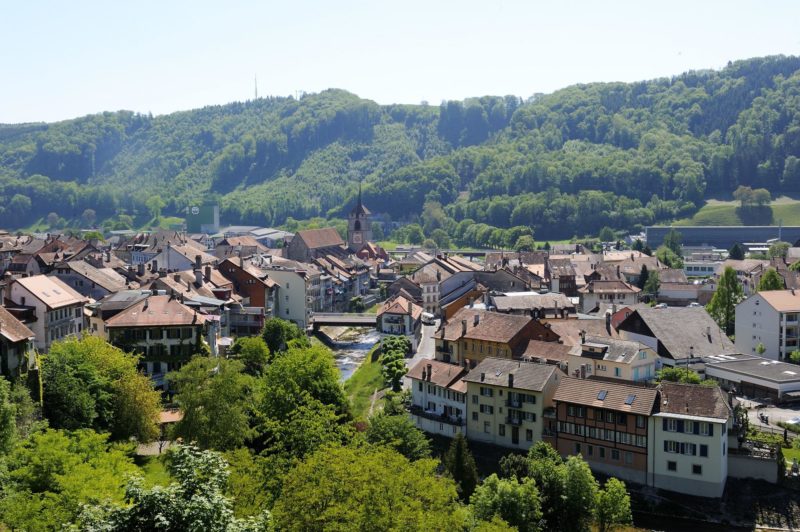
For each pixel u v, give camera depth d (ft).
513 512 290.97
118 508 136.67
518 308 607.37
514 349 485.15
